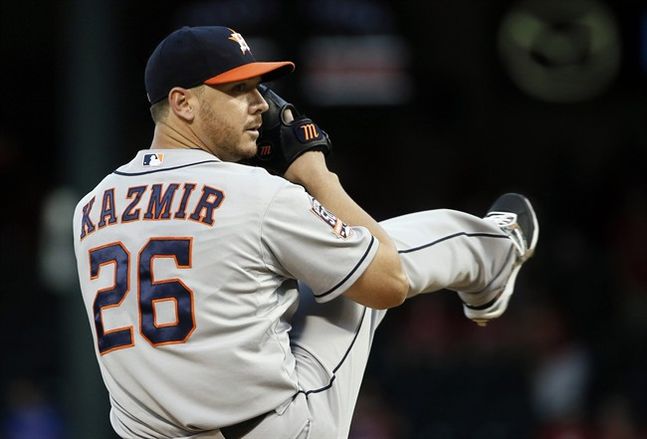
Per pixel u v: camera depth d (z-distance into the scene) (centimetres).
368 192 4738
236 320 1162
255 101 1226
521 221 1449
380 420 3466
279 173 1289
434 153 4816
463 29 4778
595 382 3550
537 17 4722
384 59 4634
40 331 4047
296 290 1239
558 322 3659
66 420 3653
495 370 3547
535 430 3478
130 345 1176
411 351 3612
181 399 1166
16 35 4897
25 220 4531
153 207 1188
